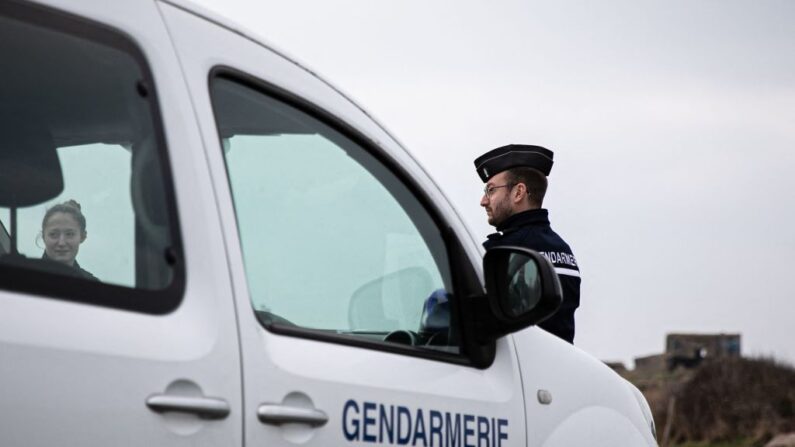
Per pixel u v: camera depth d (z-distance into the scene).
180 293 3.11
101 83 3.14
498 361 4.08
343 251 3.68
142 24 3.24
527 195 6.90
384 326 3.77
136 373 2.91
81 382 2.80
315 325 3.52
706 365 37.34
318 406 3.33
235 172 3.40
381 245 3.83
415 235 3.98
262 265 3.40
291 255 3.50
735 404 36.22
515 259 3.99
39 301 2.80
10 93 3.04
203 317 3.12
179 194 3.18
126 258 3.06
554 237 6.57
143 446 2.90
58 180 3.17
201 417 3.04
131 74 3.19
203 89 3.34
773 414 36.25
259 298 3.36
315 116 3.72
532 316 3.88
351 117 3.85
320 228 3.62
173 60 3.28
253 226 3.40
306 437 3.29
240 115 3.47
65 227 3.15
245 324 3.22
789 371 36.84
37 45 3.02
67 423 2.77
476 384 3.93
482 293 4.11
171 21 3.34
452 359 3.92
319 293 3.55
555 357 4.34
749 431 35.91
